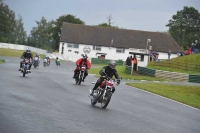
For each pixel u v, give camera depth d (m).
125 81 104.12
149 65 154.50
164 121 38.78
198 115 49.31
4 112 31.70
